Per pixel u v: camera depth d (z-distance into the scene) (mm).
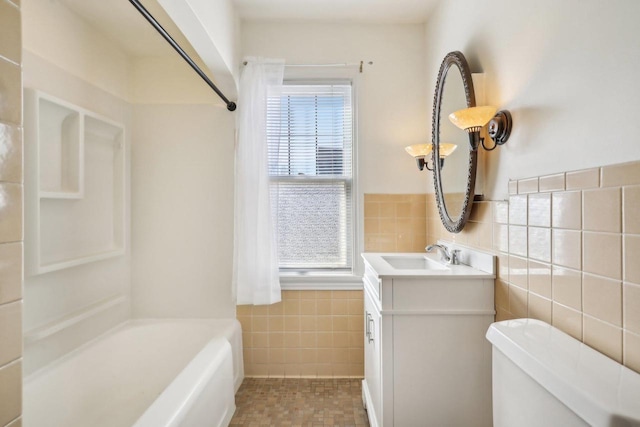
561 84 1009
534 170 1139
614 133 821
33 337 1505
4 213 576
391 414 1349
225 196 2336
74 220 1834
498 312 1342
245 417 1856
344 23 2330
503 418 969
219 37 1790
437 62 2109
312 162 2385
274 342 2303
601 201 849
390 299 1350
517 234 1221
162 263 2332
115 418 1697
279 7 2146
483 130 1485
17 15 604
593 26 887
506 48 1324
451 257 1654
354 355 2299
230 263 2328
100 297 2025
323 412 1902
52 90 1665
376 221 2328
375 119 2332
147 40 2109
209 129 2330
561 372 739
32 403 1459
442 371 1353
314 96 2371
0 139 570
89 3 1724
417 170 2330
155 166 2322
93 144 1988
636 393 653
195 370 1474
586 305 898
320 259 2387
